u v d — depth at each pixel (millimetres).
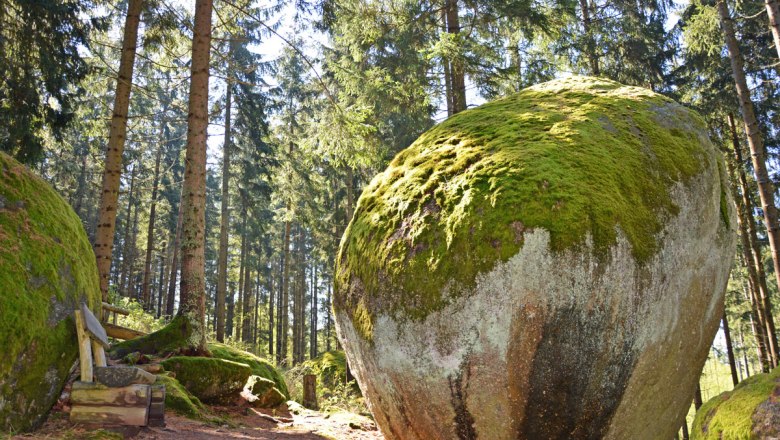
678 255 3123
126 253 26438
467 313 2883
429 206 3273
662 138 3514
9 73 9336
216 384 6570
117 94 9281
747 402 3188
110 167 8992
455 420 3016
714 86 13008
